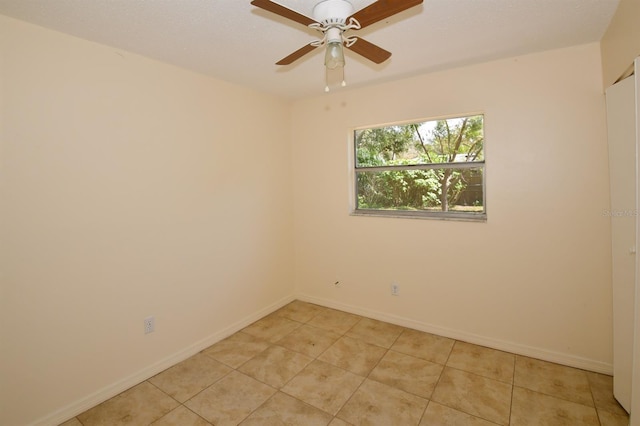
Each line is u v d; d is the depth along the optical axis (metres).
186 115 2.54
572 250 2.30
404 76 2.79
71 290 1.95
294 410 1.95
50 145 1.84
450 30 1.96
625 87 1.77
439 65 2.54
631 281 1.80
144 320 2.30
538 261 2.42
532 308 2.45
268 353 2.60
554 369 2.31
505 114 2.45
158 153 2.36
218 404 2.02
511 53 2.33
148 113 2.29
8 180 1.70
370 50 1.69
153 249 2.35
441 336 2.83
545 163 2.35
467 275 2.69
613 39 1.85
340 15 1.43
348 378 2.25
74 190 1.94
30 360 1.80
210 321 2.76
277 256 3.47
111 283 2.12
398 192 3.13
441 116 2.71
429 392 2.09
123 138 2.16
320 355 2.55
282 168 3.51
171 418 1.91
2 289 1.70
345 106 3.21
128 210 2.20
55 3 1.58
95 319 2.05
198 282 2.66
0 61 1.66
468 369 2.33
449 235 2.75
